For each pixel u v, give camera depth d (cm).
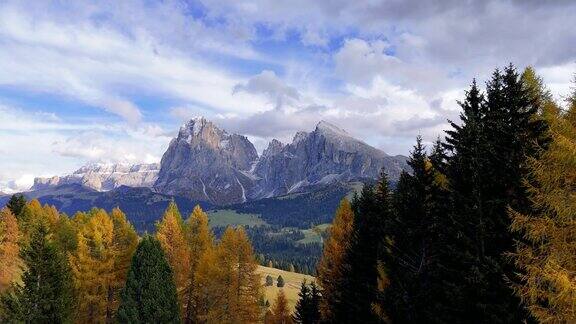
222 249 4500
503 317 1634
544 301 1574
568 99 1472
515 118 1891
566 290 1185
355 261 3094
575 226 1348
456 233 1894
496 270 1642
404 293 2383
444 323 1920
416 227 2412
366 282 3022
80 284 4372
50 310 3241
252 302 4509
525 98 1936
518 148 1800
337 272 3672
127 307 3578
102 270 4528
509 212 1558
